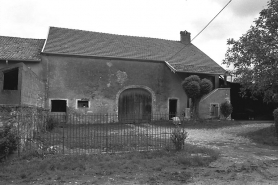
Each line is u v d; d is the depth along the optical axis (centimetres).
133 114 2002
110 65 1958
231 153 906
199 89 1761
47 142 988
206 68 2184
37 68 1773
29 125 962
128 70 2005
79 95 1864
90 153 806
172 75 2131
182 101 2139
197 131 1517
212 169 695
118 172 646
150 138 1103
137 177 615
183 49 2470
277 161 795
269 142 1123
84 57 1891
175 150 861
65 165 672
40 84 1541
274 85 1260
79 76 1873
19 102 888
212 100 2123
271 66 1194
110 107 1933
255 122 2017
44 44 1870
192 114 1970
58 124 1470
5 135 734
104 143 991
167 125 1652
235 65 1370
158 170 669
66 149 875
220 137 1295
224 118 2125
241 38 1338
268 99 1391
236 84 2394
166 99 2097
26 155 755
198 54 2469
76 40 2042
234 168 710
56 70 1820
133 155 781
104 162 708
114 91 1955
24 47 1861
